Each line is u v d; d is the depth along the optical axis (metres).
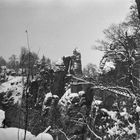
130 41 17.41
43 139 3.52
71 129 23.16
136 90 17.41
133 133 15.90
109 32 17.62
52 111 31.67
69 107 31.34
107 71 20.20
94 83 17.19
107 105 24.64
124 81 18.41
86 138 23.33
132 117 16.69
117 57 18.36
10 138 3.34
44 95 38.03
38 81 38.09
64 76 46.50
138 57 17.86
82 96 31.16
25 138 3.31
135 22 17.30
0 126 4.09
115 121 18.58
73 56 48.28
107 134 17.06
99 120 23.31
